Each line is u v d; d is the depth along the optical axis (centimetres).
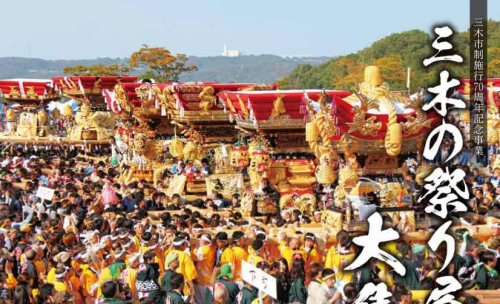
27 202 2631
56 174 3356
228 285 1656
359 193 1919
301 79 11919
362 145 1894
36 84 4894
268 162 2492
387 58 7881
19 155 4616
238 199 2705
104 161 4294
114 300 1600
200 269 1836
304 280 1688
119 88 3450
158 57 9775
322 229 1995
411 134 1875
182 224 2031
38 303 1639
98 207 2527
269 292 1410
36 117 4962
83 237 2070
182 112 3052
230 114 2877
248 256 1800
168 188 3123
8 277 1830
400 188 1933
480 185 2503
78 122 4697
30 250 1848
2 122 5575
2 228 2153
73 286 1781
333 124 1886
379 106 1895
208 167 3081
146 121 3459
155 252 1830
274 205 2453
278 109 2516
